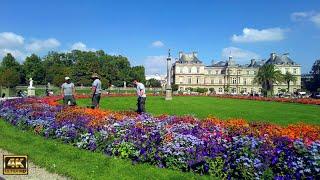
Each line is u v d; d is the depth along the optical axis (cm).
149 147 1438
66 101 3008
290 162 1159
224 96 9238
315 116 3281
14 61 15850
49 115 2277
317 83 16862
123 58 18475
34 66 16150
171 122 1972
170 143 1395
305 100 6275
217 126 1770
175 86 16562
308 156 1139
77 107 2650
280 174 1166
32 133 2131
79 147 1700
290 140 1304
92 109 2478
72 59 18812
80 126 1856
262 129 1692
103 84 14688
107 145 1598
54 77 15400
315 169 1101
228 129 1673
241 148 1252
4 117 2816
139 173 1275
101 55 18450
